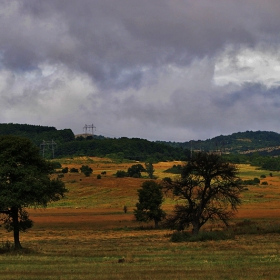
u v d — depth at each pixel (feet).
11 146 195.00
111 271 119.03
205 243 212.02
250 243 201.26
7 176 192.75
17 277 110.52
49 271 120.26
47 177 201.98
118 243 234.38
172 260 145.48
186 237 247.70
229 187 263.70
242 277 106.42
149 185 402.11
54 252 181.88
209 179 260.83
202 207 262.26
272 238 228.43
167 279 104.63
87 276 110.83
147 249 191.11
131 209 618.85
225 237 238.68
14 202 185.26
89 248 202.18
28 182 190.90
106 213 558.15
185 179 263.90
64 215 535.19
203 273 113.19
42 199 195.52
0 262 142.92
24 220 203.41
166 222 273.13
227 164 259.80
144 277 108.06
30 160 202.18
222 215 269.23
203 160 258.16
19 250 184.85
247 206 580.30
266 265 127.65
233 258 147.13
